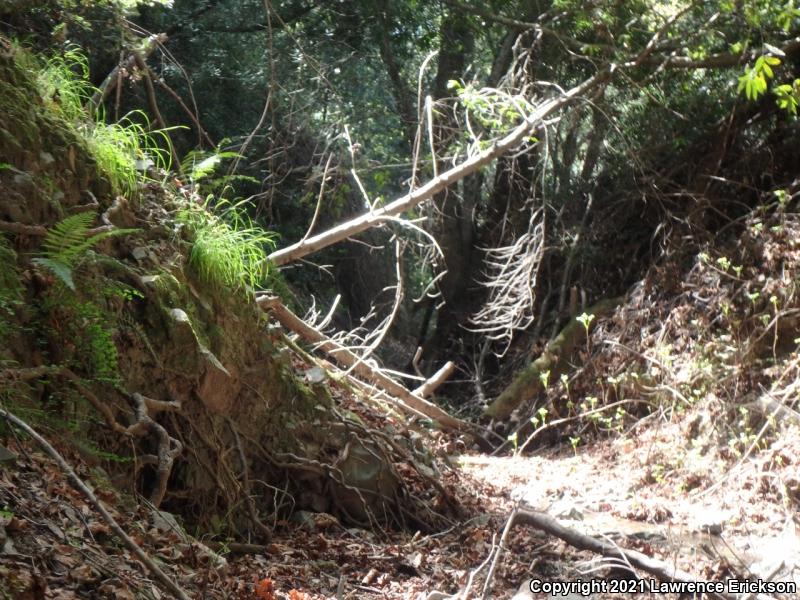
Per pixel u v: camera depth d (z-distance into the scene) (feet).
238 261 23.02
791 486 27.12
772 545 23.73
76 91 25.11
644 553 22.85
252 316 22.84
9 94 18.63
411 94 54.39
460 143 41.57
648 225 46.11
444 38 51.21
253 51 47.96
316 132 47.96
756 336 35.14
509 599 19.56
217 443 20.10
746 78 33.68
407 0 49.93
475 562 21.50
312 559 20.02
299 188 49.49
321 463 22.58
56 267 15.16
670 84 46.32
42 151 18.70
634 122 47.03
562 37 43.04
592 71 47.50
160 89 44.75
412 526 23.79
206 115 46.32
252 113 48.29
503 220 49.24
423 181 49.06
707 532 24.95
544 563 21.80
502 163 50.47
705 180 44.04
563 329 43.52
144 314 18.88
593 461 34.53
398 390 34.24
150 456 17.56
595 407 39.19
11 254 15.83
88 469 15.34
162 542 15.06
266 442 22.04
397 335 59.57
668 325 38.96
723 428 32.09
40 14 31.86
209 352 19.94
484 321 49.57
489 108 40.09
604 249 47.03
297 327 30.19
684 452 31.86
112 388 17.39
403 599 18.44
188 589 13.93
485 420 41.86
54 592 11.22
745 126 44.21
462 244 52.85
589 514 26.27
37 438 11.64
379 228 54.13
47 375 15.89
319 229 52.90
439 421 36.42
